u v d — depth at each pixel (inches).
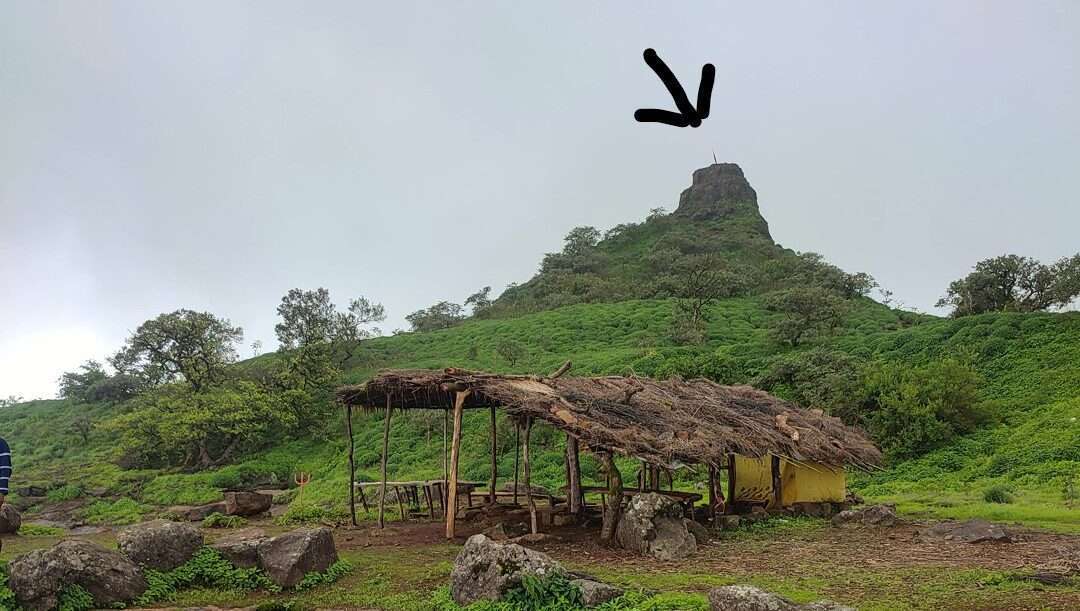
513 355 2059.5
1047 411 1053.8
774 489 653.9
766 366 1496.1
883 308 2524.6
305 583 340.8
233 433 1537.9
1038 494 751.1
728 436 546.3
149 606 302.0
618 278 3555.6
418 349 2439.7
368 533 562.6
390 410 604.1
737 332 2158.0
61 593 284.8
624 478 988.6
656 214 4781.0
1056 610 288.7
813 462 637.9
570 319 2536.9
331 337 2139.5
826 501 668.1
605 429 491.2
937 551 439.2
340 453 1514.5
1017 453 921.5
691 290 2699.3
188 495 1273.4
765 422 627.8
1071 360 1208.2
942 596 315.3
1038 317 1400.1
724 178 4803.2
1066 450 887.7
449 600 303.9
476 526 565.6
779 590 329.1
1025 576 349.1
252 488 1325.0
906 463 995.9
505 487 786.8
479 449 1309.1
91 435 1910.7
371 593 332.2
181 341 1800.0
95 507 1146.7
